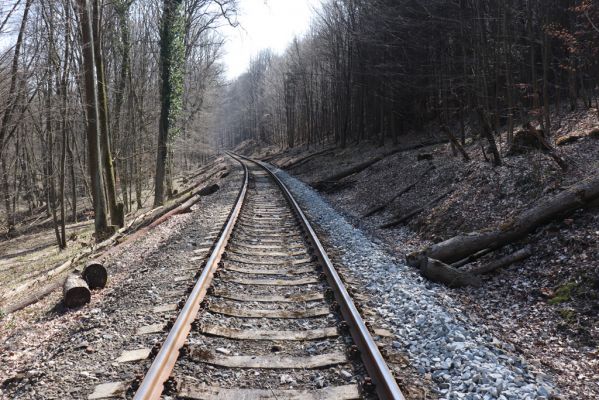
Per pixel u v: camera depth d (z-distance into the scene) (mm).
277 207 15539
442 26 21234
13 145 25688
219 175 34719
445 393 3871
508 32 16188
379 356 4137
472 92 19406
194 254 8836
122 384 3941
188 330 4977
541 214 7961
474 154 14805
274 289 6723
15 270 15391
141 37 26938
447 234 10344
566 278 6770
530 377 4273
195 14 26250
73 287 6809
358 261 8305
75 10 14891
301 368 4316
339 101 42062
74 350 4812
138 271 8148
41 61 15195
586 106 14492
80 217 29547
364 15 28328
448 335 4902
